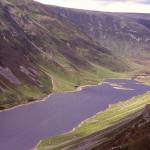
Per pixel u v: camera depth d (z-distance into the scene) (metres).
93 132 141.50
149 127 88.06
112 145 90.38
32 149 134.25
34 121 177.25
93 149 101.62
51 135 151.88
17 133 155.75
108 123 154.25
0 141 144.25
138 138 82.94
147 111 102.06
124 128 102.38
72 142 132.25
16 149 134.38
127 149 81.06
